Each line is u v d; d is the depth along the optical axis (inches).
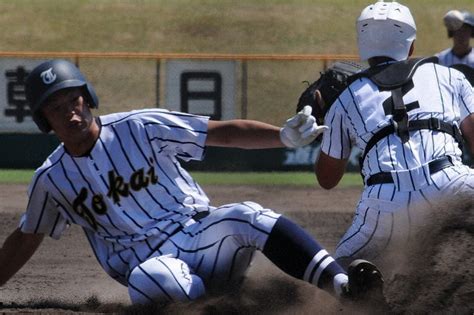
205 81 1983.3
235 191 1544.0
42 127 516.7
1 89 1889.8
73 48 2827.3
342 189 1566.2
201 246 525.7
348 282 486.0
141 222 526.6
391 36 578.2
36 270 832.3
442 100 557.6
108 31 2920.8
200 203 543.8
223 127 520.7
